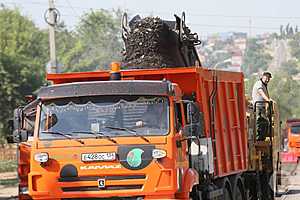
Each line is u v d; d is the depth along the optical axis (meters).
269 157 33.41
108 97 21.05
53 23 51.56
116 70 22.94
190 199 21.89
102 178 20.36
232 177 28.78
